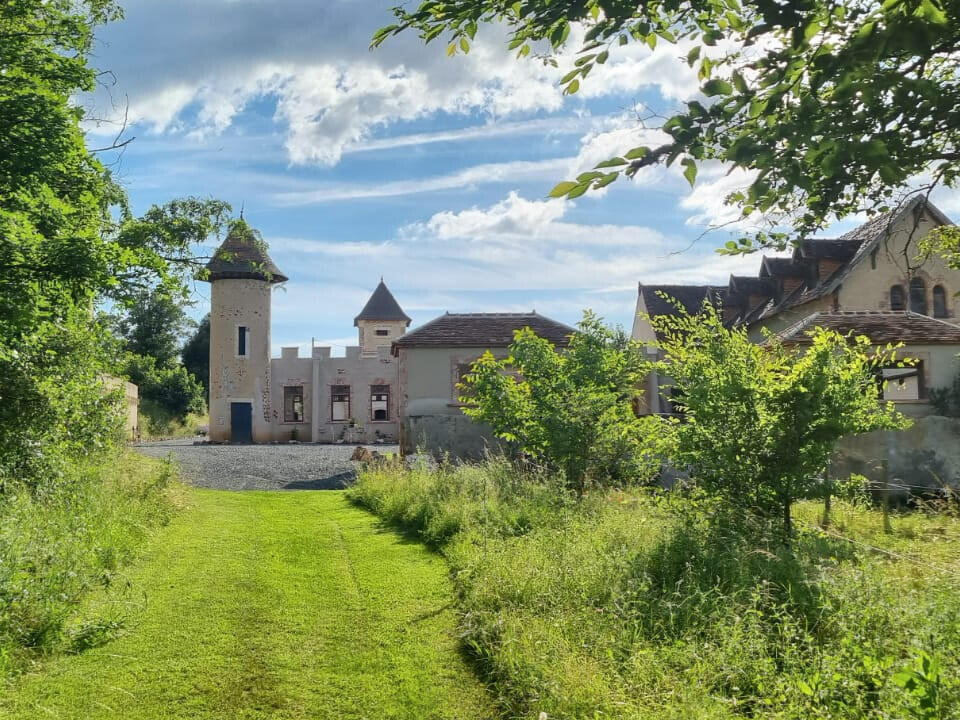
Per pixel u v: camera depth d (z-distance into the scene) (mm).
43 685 4938
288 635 5992
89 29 10516
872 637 4645
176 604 6836
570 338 14797
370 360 42125
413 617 6434
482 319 26109
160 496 11891
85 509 9047
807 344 17609
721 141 2979
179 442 38531
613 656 4816
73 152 9203
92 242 8305
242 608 6727
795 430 8047
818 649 4457
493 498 10805
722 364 8578
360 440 41438
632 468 12594
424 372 24391
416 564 8484
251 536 10484
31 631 5633
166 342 57188
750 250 4441
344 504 14469
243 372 40219
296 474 20922
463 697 4797
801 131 2818
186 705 4688
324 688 4953
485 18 3422
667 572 6281
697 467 8625
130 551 8500
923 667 3318
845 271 22609
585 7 2844
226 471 21375
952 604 4934
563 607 5781
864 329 18203
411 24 3336
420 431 22000
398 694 4848
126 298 9555
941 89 2965
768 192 3180
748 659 4453
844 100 2783
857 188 3904
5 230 7746
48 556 6766
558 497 10469
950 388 17844
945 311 22609
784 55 2812
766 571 6004
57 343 10367
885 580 5656
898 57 2936
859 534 8828
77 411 10680
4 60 8961
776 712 3852
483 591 6383
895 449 13609
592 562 6508
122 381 14812
